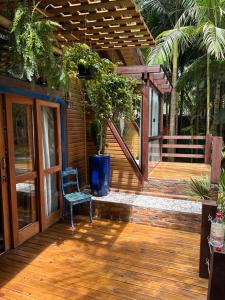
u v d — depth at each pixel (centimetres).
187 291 229
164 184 449
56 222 388
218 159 304
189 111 951
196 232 352
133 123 528
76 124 450
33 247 309
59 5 241
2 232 294
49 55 212
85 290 230
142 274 254
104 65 359
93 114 460
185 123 978
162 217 369
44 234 346
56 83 248
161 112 684
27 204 331
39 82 323
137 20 274
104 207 403
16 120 304
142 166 467
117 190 472
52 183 384
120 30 304
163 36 633
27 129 324
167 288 233
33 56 200
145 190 460
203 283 240
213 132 742
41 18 215
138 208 382
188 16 625
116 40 340
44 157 361
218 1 549
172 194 445
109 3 234
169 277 250
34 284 239
